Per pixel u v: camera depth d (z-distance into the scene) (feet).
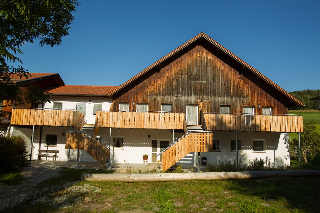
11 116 62.44
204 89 70.79
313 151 78.54
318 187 35.96
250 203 28.50
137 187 36.60
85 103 73.92
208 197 31.48
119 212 26.11
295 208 26.86
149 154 71.20
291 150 93.50
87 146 57.00
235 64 71.87
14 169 48.88
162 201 29.50
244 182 39.55
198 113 70.23
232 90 70.95
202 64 71.72
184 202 29.68
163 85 70.59
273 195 31.60
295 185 36.45
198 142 56.08
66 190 33.99
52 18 36.37
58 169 54.03
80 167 58.85
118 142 71.61
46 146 72.59
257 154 70.08
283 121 63.05
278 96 71.05
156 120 63.67
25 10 28.35
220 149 69.56
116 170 55.57
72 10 36.99
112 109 69.62
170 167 57.82
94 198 30.89
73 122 63.46
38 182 41.06
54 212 25.81
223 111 71.15
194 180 40.78
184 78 71.05
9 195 33.09
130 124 63.41
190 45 72.28
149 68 68.85
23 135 68.85
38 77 68.64
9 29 29.45
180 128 63.57
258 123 62.69
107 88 79.41
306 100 276.82
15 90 32.76
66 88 77.46
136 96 70.08
